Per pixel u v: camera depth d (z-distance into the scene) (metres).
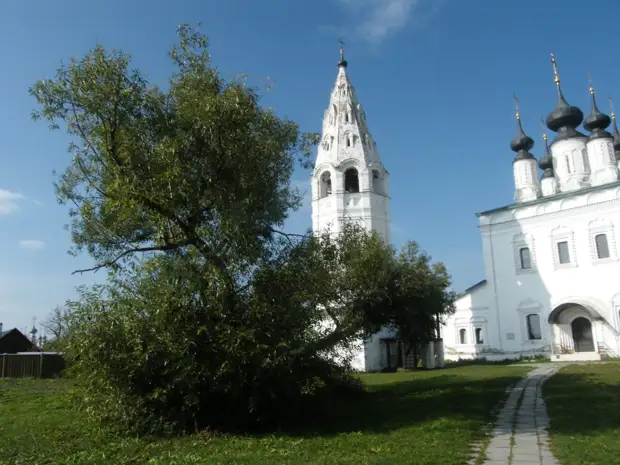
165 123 15.14
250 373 14.20
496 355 48.00
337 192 47.81
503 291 48.75
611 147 48.78
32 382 33.78
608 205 43.19
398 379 29.80
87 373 14.23
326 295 17.66
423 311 31.59
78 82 14.00
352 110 50.25
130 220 15.65
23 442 13.52
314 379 14.87
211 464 10.65
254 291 14.89
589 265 43.75
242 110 14.36
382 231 48.12
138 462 11.37
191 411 14.40
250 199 14.91
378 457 10.93
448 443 12.22
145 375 14.08
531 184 54.34
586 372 27.41
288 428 14.86
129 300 14.59
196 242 14.86
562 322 45.03
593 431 12.91
